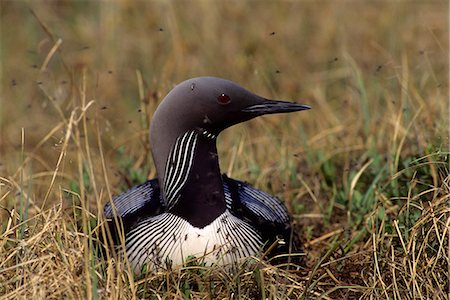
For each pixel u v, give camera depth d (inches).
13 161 542.6
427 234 367.2
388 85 581.3
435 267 371.9
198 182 361.7
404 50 632.4
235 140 528.7
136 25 707.4
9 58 708.7
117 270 345.7
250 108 369.4
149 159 489.4
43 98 633.6
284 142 517.7
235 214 374.9
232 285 355.3
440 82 584.7
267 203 394.9
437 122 479.8
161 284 355.3
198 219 361.1
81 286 338.6
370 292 364.8
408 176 436.1
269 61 673.0
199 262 360.2
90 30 717.3
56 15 754.8
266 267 366.3
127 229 374.6
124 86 657.0
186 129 364.8
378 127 523.2
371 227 412.5
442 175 406.6
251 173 485.7
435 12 710.5
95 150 510.6
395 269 374.3
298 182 480.7
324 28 705.0
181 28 698.2
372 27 704.4
